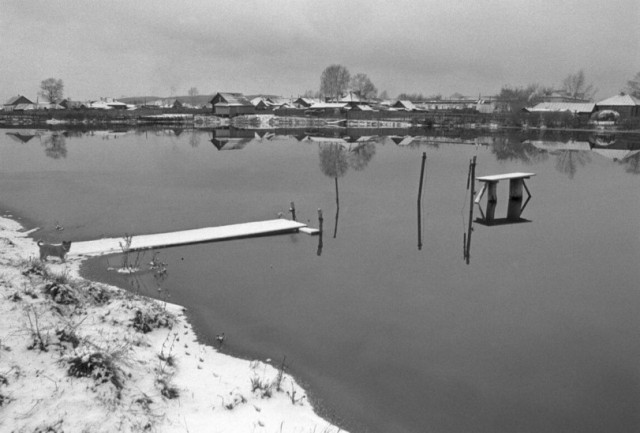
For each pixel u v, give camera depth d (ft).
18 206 98.58
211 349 41.60
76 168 157.89
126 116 433.07
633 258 73.36
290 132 341.00
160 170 156.35
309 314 50.75
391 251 75.15
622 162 196.24
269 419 30.60
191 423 28.71
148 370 32.89
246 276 61.98
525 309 53.72
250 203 108.17
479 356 42.91
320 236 76.95
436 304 54.60
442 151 228.43
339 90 618.85
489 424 33.47
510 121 410.31
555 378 39.58
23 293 37.29
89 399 27.02
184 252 71.41
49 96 553.23
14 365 27.94
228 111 451.53
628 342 46.14
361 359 41.70
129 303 43.04
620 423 33.94
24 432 23.97
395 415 33.99
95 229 82.43
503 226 93.86
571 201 120.16
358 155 207.51
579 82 601.21
